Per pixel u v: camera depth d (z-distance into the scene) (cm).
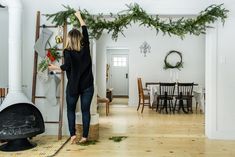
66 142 381
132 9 382
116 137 416
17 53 372
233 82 402
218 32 401
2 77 418
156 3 409
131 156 320
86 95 356
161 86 716
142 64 870
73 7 414
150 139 405
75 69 344
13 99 351
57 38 405
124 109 782
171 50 864
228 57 402
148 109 778
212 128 406
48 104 419
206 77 422
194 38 859
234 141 391
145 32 866
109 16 413
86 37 350
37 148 347
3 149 338
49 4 416
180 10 408
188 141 393
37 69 411
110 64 1205
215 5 396
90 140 393
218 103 404
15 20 368
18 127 337
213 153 333
